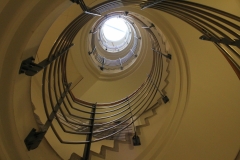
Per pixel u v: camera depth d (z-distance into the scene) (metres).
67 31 1.76
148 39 3.99
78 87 3.99
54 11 1.01
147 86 3.54
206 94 2.29
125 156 2.45
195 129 2.34
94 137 2.64
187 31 2.20
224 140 2.18
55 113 1.44
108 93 4.19
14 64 0.77
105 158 2.38
